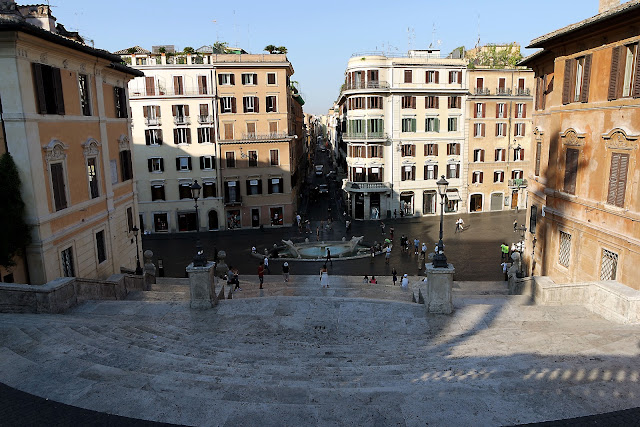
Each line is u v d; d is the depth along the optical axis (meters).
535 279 21.03
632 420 7.50
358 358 11.62
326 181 106.75
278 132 56.00
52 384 8.84
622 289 15.59
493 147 62.69
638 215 17.14
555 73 23.58
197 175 54.81
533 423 7.43
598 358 10.08
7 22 17.25
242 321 16.14
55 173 21.08
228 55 53.72
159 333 14.36
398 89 57.81
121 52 55.69
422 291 19.70
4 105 18.61
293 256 43.84
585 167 21.05
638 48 17.30
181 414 7.72
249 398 8.25
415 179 60.91
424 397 8.19
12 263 18.91
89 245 24.23
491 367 9.81
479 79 60.69
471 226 55.22
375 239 50.19
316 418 7.52
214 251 46.38
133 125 53.00
